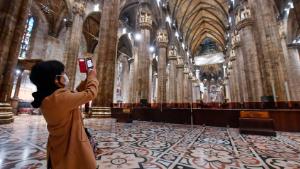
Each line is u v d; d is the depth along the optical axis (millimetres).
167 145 4000
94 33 29109
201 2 37156
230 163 2738
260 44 11250
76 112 1282
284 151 3619
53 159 1158
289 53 20250
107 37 10961
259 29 11188
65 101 1100
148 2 19828
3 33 6164
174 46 29281
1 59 6094
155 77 41062
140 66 17453
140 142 4234
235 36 24703
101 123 7988
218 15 39000
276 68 10086
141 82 17016
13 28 6547
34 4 21453
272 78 10133
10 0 6477
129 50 32844
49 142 1217
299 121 7445
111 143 3990
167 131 6633
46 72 1184
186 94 38094
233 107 10359
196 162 2758
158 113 11672
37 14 22328
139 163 2617
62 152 1140
